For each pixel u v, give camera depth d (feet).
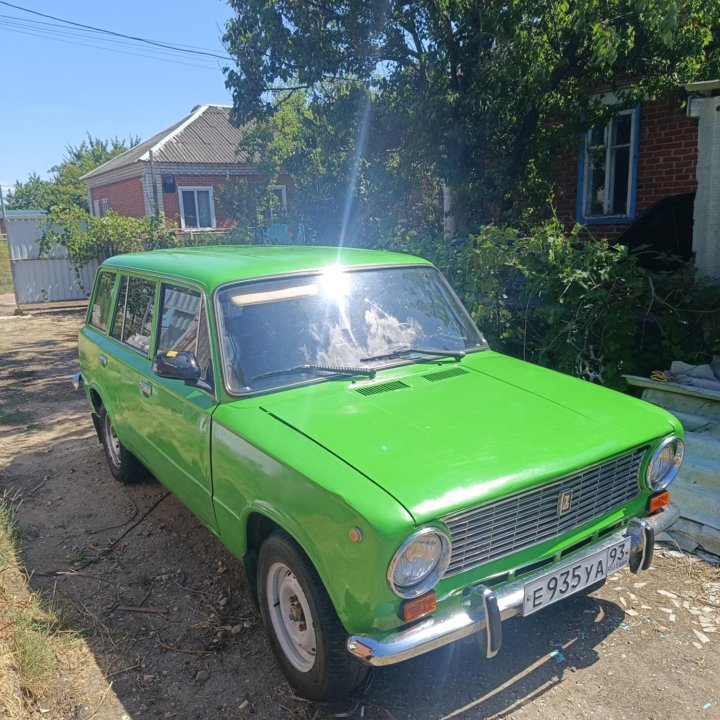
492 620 8.16
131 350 14.89
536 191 32.65
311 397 10.54
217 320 11.14
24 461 20.11
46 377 31.86
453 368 12.00
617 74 30.94
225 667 10.49
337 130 32.99
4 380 31.37
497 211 33.47
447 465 8.61
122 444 16.46
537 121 31.48
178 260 13.99
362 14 29.32
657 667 10.03
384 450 8.91
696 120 29.66
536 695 9.53
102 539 14.94
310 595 8.77
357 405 10.26
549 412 10.35
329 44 30.07
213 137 78.48
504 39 26.37
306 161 41.78
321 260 12.95
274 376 10.88
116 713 9.53
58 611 11.89
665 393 16.74
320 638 8.72
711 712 9.11
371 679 9.83
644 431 10.14
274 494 9.09
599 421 10.19
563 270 17.79
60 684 10.12
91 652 10.92
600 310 17.84
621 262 18.25
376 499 7.86
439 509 7.86
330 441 9.16
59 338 43.21
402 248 23.00
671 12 23.34
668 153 31.07
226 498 10.53
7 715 9.02
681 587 12.07
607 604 11.66
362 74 31.12
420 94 29.04
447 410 10.18
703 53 27.73
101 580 13.20
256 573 10.49
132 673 10.39
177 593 12.67
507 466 8.73
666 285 18.72
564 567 9.09
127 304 15.70
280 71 32.19
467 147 31.12
